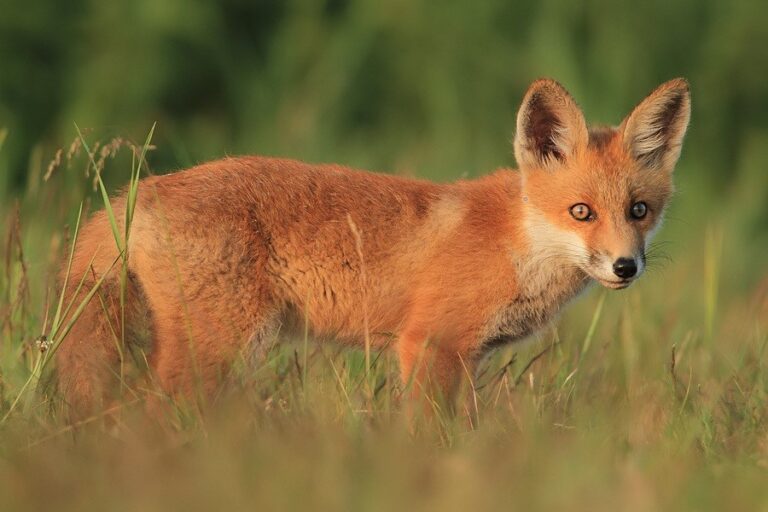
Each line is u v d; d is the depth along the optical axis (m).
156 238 10.04
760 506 7.62
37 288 12.10
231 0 25.41
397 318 10.75
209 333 10.07
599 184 10.42
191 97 24.45
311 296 10.54
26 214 14.35
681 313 15.42
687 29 26.41
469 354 10.65
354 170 10.99
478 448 8.68
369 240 10.51
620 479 8.01
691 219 24.27
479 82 25.14
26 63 23.78
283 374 10.80
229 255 10.08
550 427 9.53
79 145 11.16
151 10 24.33
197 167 10.66
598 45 25.73
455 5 25.52
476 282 10.51
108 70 23.84
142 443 8.44
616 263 10.12
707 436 9.43
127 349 10.23
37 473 7.81
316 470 7.84
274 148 22.67
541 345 12.10
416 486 7.93
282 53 25.16
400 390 10.15
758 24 26.33
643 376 11.55
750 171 25.72
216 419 9.07
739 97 26.42
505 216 10.69
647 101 10.63
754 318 14.34
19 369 10.42
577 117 10.59
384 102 25.22
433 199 10.86
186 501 7.30
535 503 7.40
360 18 25.38
